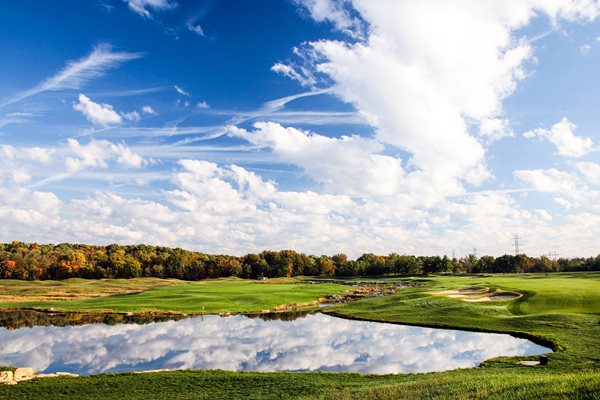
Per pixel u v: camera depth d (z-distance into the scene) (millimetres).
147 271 164500
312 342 37688
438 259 170625
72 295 79750
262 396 20844
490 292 62438
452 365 28953
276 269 182875
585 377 15281
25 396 21719
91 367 30062
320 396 19547
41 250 175500
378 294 83938
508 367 25406
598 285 61594
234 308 60031
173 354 33719
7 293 80188
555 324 37875
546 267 173000
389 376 25047
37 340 39438
